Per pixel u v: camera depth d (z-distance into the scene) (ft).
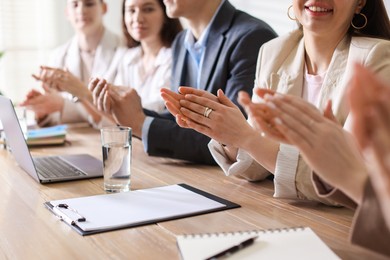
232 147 5.24
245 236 3.53
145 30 9.29
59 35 15.08
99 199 4.64
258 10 10.85
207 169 5.87
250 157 5.14
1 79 14.74
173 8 7.24
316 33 5.16
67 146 7.18
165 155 6.23
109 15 15.14
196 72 7.68
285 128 3.16
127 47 10.23
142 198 4.67
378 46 4.91
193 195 4.75
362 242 3.02
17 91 14.93
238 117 4.87
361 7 5.20
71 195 4.86
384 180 2.25
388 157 2.23
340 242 3.70
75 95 7.66
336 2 4.97
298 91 5.49
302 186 4.55
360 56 4.95
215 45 7.09
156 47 9.50
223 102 4.97
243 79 6.76
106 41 11.19
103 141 4.96
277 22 10.43
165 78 9.14
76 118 9.11
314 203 4.60
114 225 3.97
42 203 4.63
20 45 14.79
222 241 3.46
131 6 9.30
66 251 3.58
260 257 3.24
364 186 3.00
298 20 5.37
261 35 6.86
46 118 8.71
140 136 6.51
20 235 3.88
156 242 3.70
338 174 3.11
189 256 3.24
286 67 5.61
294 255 3.26
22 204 4.61
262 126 3.32
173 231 3.91
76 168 5.76
